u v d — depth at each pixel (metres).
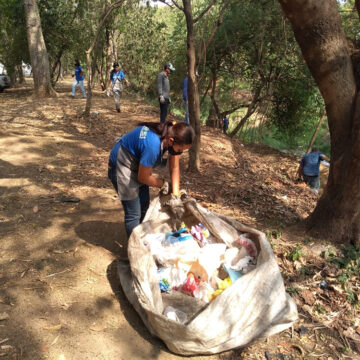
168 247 3.13
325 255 3.62
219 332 2.38
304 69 11.85
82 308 2.82
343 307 3.11
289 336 2.79
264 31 10.67
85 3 17.47
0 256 3.36
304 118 14.23
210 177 6.06
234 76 13.27
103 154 6.72
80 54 20.89
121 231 3.98
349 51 3.68
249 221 4.44
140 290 2.69
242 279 2.57
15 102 13.45
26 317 2.67
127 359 2.44
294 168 9.05
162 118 8.59
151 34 19.02
